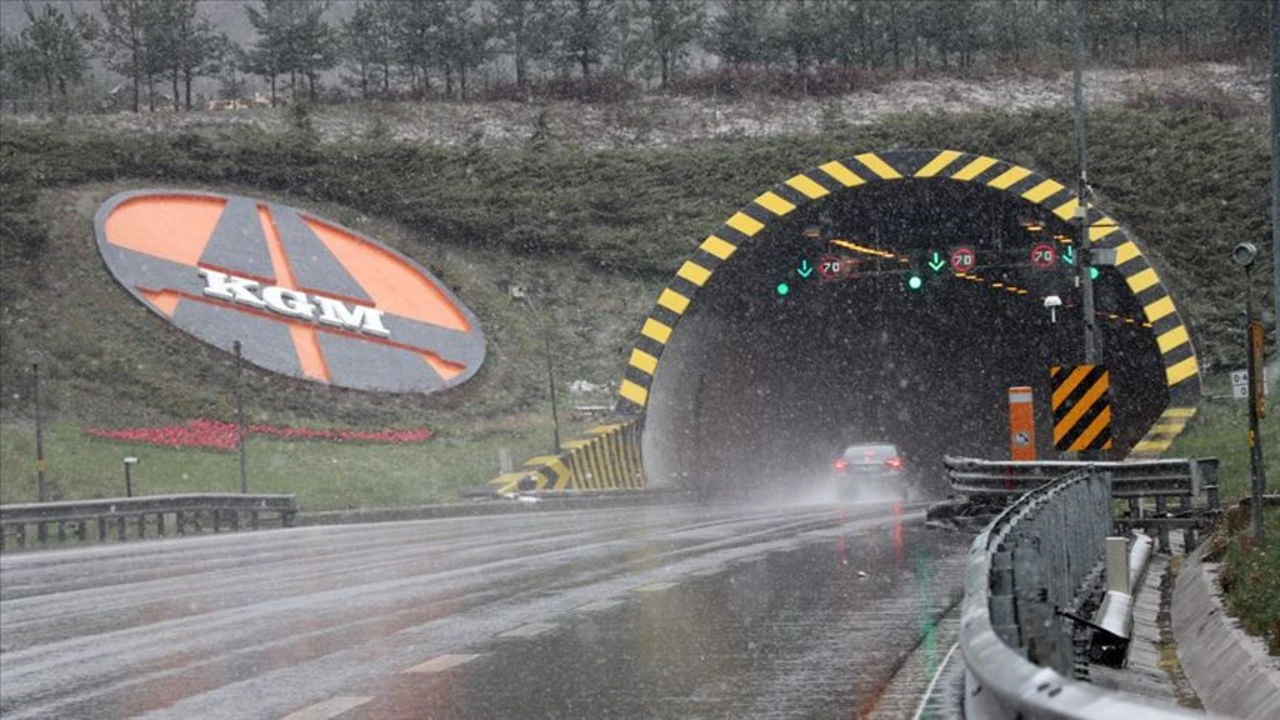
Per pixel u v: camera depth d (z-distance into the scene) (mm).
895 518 35156
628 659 12281
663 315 52656
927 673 11188
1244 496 21141
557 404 62938
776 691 10523
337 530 39594
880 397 74688
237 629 15758
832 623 14500
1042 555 9008
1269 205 67938
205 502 40344
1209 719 2982
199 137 75062
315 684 11438
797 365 68000
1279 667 9234
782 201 51656
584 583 19516
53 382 54125
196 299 62312
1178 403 45375
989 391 74125
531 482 48594
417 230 74438
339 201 74875
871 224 55781
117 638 15477
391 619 16000
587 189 79438
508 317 68938
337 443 55219
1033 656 3865
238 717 10008
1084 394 25656
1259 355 16859
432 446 56594
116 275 61562
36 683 12266
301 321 63281
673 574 20547
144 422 53531
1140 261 47719
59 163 69562
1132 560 17812
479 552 26906
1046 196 49250
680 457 57375
